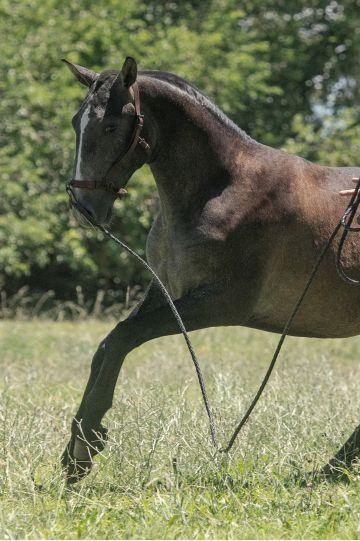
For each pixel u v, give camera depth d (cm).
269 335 1806
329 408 992
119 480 752
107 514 686
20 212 2317
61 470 754
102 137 735
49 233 2323
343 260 800
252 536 642
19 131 2353
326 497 729
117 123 736
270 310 808
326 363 1341
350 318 817
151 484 747
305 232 789
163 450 802
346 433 909
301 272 794
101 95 740
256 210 773
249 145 800
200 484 734
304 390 1095
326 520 681
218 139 781
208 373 1295
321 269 794
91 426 750
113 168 743
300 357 1514
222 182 778
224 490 735
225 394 1018
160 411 868
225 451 773
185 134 773
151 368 1348
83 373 1336
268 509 700
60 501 712
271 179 786
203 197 773
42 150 2366
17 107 2375
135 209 2381
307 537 651
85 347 1573
